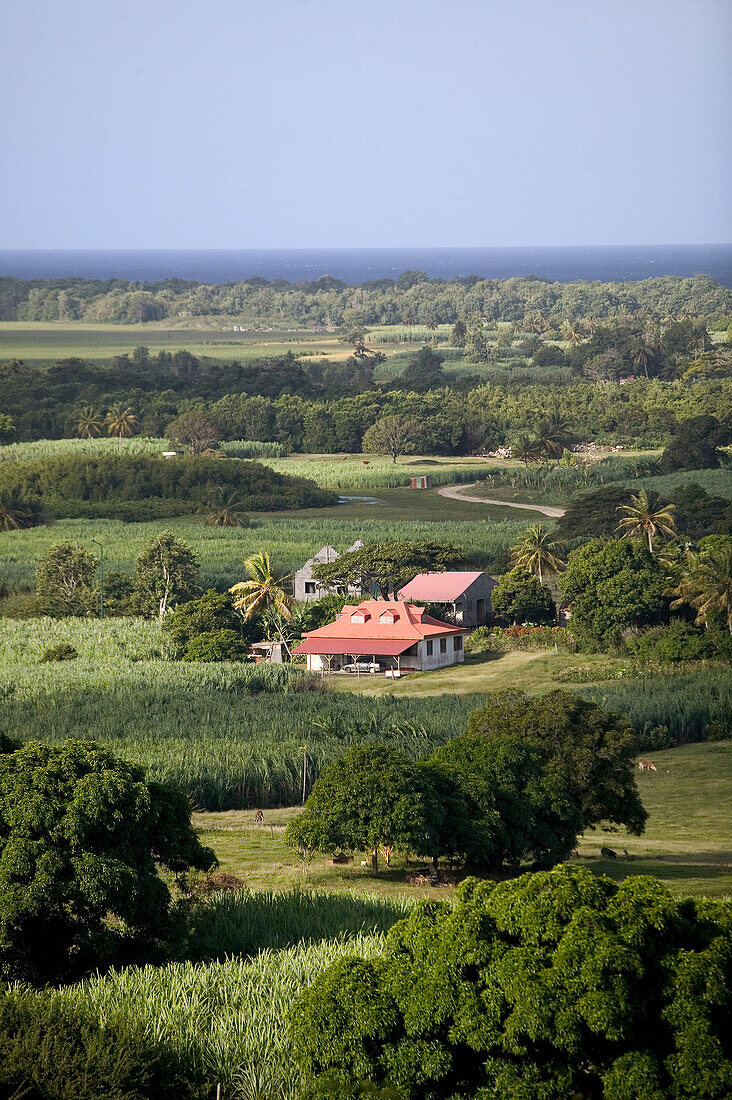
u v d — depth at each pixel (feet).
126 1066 223.30
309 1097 217.97
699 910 223.92
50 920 306.96
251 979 271.08
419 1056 216.54
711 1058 200.75
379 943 297.94
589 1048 209.15
